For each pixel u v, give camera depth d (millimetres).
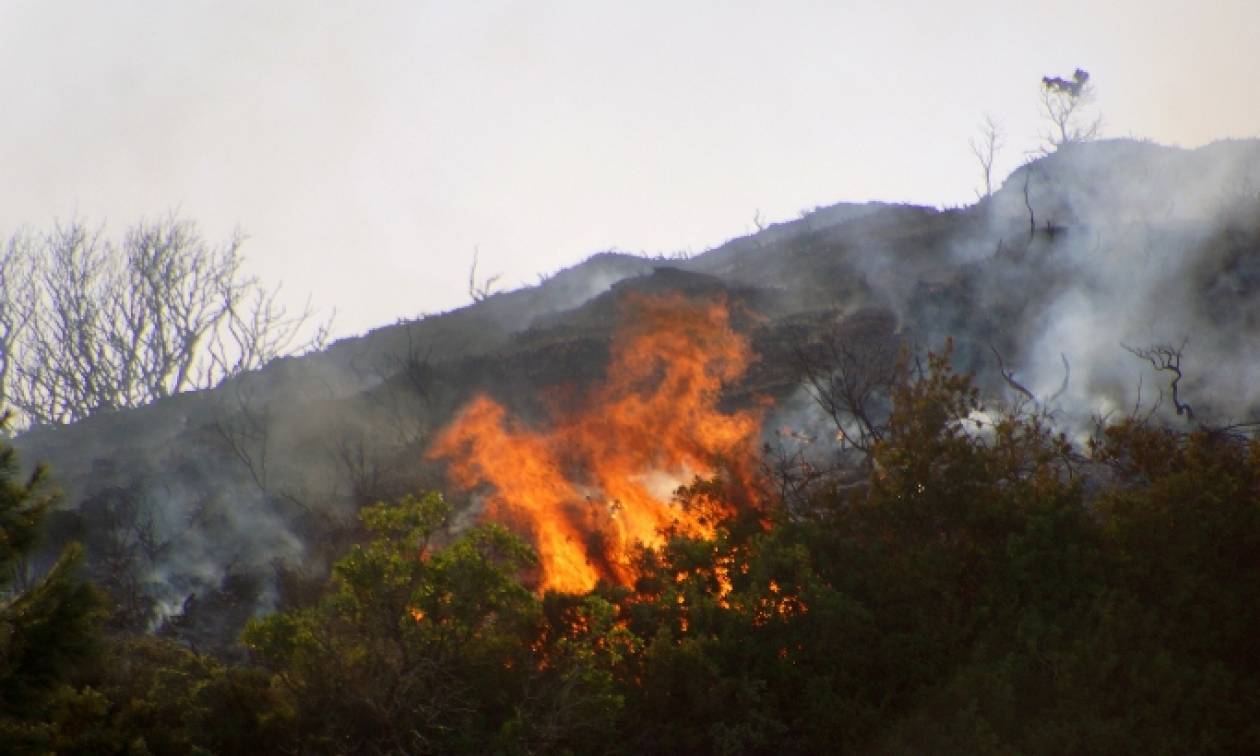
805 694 64812
